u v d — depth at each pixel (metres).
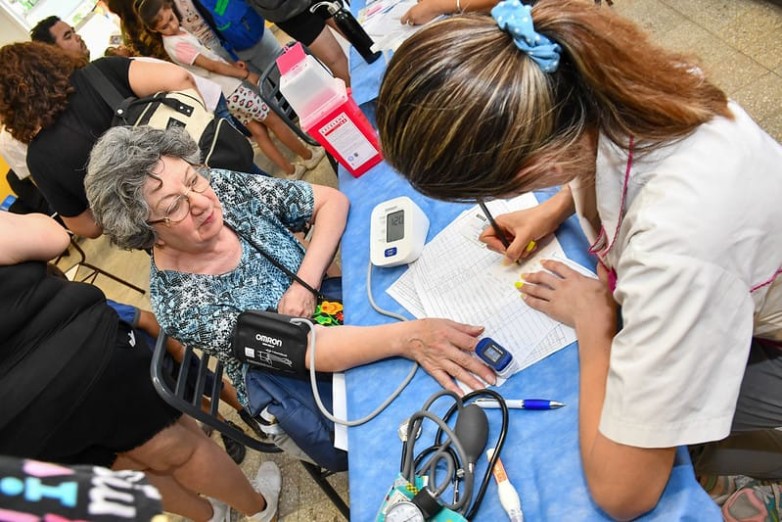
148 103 1.59
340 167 1.51
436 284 1.08
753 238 0.57
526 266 1.00
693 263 0.55
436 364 0.95
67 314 1.23
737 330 0.58
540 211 0.99
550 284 0.91
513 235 1.02
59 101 1.54
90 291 1.30
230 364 1.26
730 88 1.97
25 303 1.17
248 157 1.71
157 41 2.53
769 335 0.84
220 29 2.59
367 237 1.31
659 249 0.56
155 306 1.26
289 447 1.27
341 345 1.07
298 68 1.28
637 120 0.56
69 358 1.22
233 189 1.41
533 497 0.75
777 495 1.20
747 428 0.88
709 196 0.56
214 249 1.31
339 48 2.30
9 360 1.17
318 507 1.77
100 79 1.61
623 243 0.67
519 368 0.88
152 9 2.36
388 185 1.38
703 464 0.98
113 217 1.15
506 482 0.76
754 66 1.97
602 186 0.65
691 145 0.58
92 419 1.28
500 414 0.85
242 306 1.27
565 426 0.79
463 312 1.00
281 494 1.84
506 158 0.56
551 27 0.53
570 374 0.84
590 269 0.93
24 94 1.49
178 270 1.29
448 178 0.59
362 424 0.97
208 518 1.72
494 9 0.56
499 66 0.53
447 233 1.15
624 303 0.60
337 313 1.35
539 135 0.55
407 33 1.60
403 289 1.13
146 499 0.29
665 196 0.57
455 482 0.79
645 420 0.59
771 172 0.59
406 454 0.83
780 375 0.86
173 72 1.66
